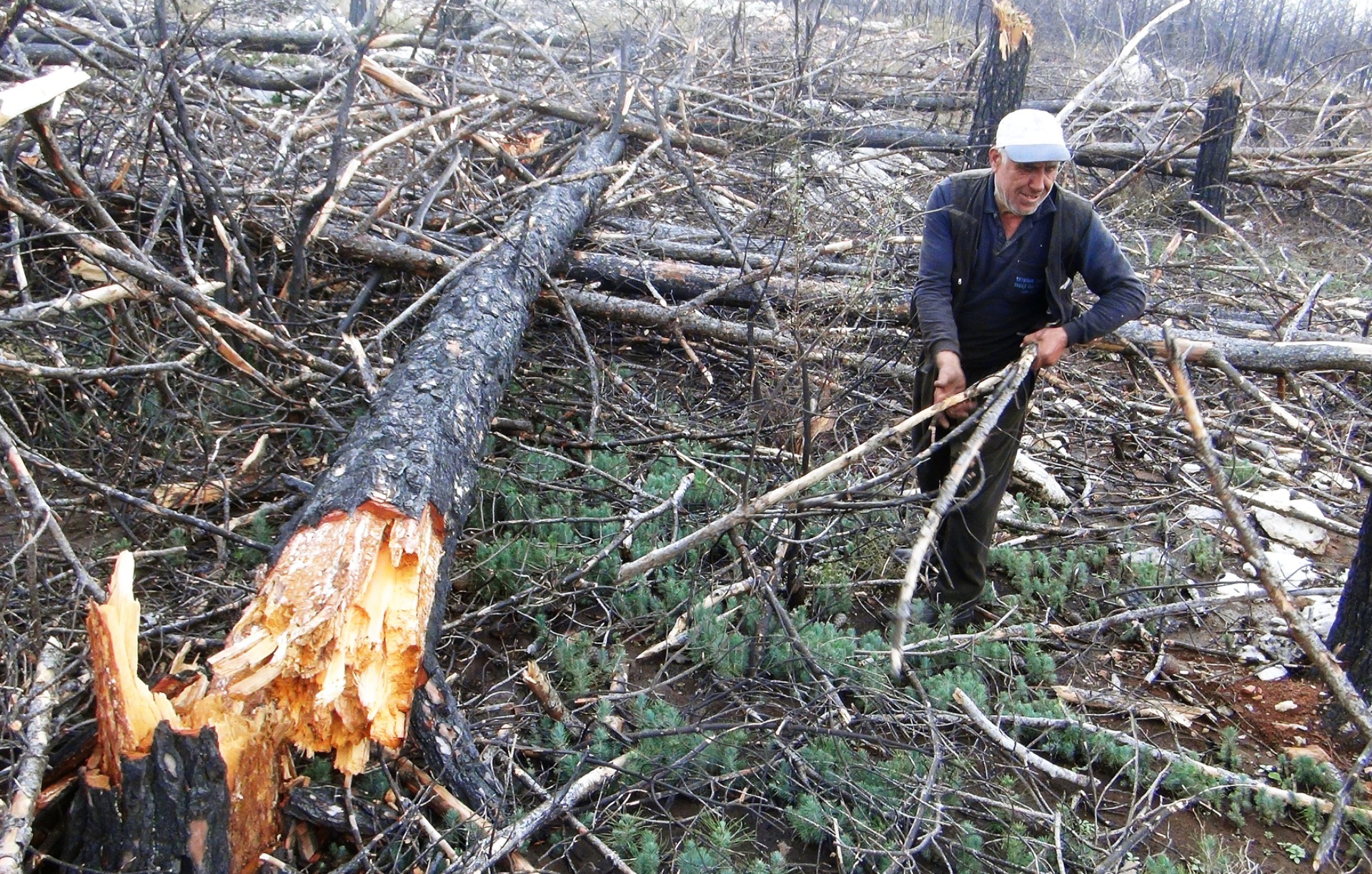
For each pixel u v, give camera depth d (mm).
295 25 9195
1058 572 4402
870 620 4059
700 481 4359
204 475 3799
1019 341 3674
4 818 2180
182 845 2117
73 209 4562
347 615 2477
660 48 8930
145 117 4535
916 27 12258
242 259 4547
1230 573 4539
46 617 2965
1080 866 2824
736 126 7562
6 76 4750
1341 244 9117
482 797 2746
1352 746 3467
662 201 6676
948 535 3846
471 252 5121
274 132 5715
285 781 2525
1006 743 3227
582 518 3936
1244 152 9367
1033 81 11172
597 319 5324
